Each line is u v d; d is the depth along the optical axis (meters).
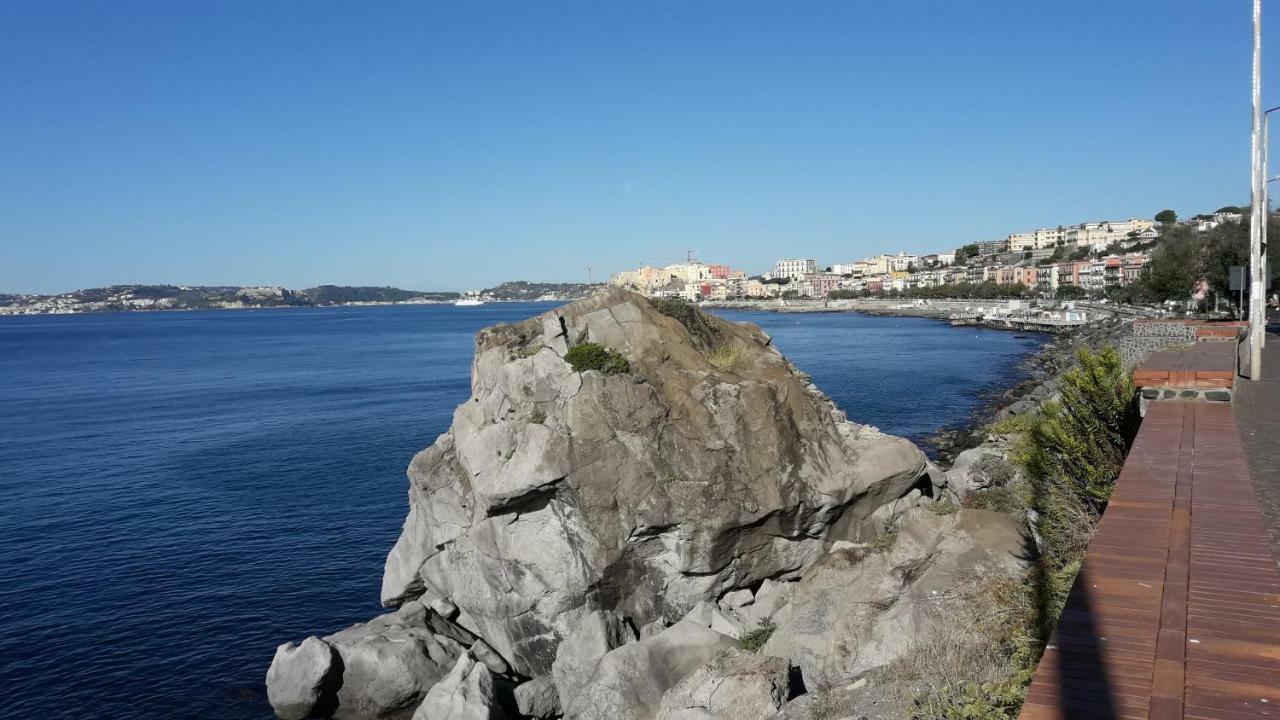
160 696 25.58
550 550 23.27
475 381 26.62
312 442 62.06
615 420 23.05
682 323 27.20
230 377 112.06
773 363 27.14
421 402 82.62
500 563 23.91
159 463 55.75
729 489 22.86
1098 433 19.22
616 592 23.42
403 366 123.88
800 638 19.11
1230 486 11.26
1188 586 7.96
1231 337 35.62
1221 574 8.21
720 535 22.67
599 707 19.44
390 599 27.53
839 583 21.25
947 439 52.97
